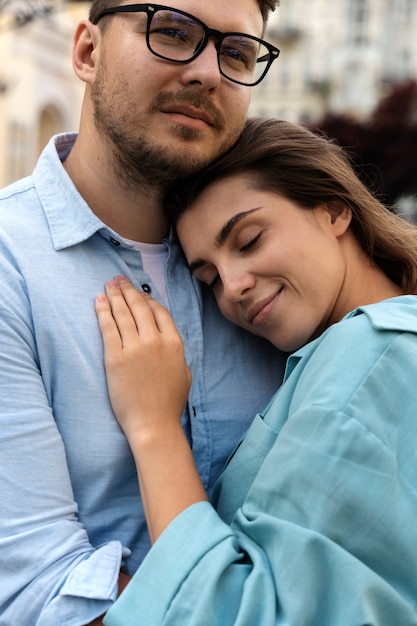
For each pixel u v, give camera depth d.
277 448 1.27
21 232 1.52
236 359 1.74
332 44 17.62
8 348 1.39
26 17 5.85
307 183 1.61
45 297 1.47
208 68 1.48
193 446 1.63
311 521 1.18
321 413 1.23
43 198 1.59
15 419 1.36
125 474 1.50
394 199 7.88
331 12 17.67
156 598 1.19
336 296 1.65
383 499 1.18
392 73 16.42
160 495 1.35
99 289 1.56
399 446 1.23
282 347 1.64
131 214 1.66
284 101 18.42
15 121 11.26
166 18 1.48
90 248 1.59
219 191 1.59
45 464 1.37
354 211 1.68
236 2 1.54
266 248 1.57
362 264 1.71
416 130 7.97
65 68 12.17
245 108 1.60
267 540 1.21
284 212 1.59
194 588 1.18
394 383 1.26
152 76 1.47
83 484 1.47
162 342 1.50
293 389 1.44
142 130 1.50
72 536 1.36
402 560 1.18
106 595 1.29
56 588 1.30
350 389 1.24
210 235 1.60
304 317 1.59
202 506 1.31
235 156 1.59
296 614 1.12
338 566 1.14
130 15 1.50
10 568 1.32
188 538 1.24
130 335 1.50
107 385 1.48
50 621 1.28
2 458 1.34
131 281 1.61
